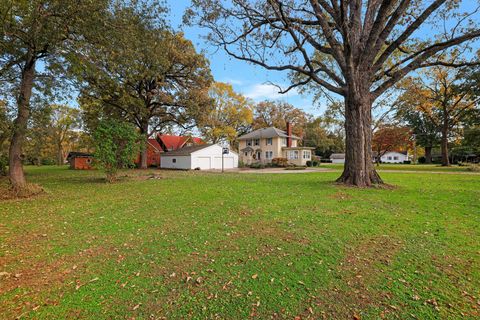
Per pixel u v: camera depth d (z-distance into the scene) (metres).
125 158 13.51
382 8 8.61
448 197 7.40
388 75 10.83
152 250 3.65
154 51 14.68
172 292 2.55
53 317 2.16
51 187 11.09
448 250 3.52
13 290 2.60
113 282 2.75
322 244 3.77
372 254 3.41
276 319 2.13
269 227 4.62
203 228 4.64
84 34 8.97
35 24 8.01
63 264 3.22
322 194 7.97
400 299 2.40
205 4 9.44
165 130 28.72
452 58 11.61
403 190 8.77
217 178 14.55
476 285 2.62
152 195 8.44
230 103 38.12
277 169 27.81
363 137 9.77
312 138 50.28
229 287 2.63
